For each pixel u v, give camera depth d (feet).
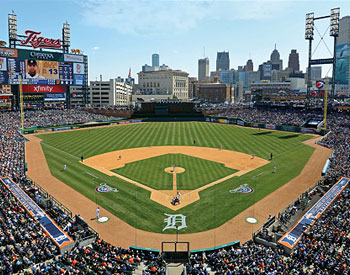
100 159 205.87
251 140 280.10
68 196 137.80
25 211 113.60
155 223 112.47
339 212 111.14
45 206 121.19
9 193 128.47
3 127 303.68
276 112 407.44
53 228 101.55
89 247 92.32
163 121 437.17
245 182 157.28
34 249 85.87
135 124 404.57
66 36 396.16
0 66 337.52
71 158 208.85
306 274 72.95
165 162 197.67
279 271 75.00
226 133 322.75
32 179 161.58
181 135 310.45
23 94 368.07
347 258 79.56
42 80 375.66
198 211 122.31
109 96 652.48
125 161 200.34
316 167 186.80
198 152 229.04
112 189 146.41
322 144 254.47
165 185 151.94
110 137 297.74
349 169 167.73
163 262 85.61
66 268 77.51
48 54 375.86
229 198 135.85
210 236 103.24
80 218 109.40
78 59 403.95
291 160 204.13
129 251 90.79
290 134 312.71
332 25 386.32
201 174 170.91
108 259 83.71
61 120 372.79
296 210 120.67
